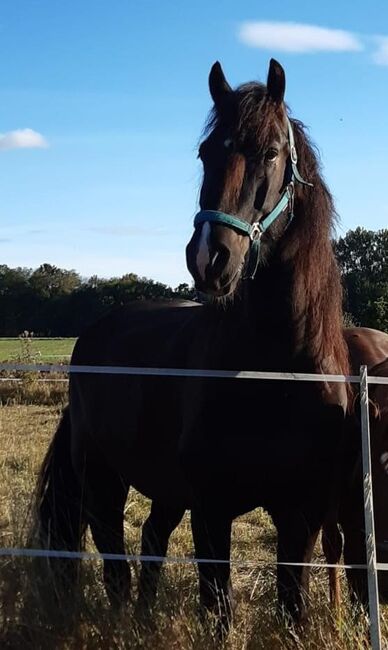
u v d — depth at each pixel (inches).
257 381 115.0
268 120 109.1
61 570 130.9
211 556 118.8
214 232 103.7
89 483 158.6
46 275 1785.2
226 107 111.0
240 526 220.1
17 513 154.9
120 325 163.5
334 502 133.2
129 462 144.3
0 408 398.0
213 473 118.0
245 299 116.9
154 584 133.8
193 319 135.9
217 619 114.5
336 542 151.6
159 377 133.3
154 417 134.4
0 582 126.1
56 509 158.9
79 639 119.0
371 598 106.5
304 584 119.0
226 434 116.1
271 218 111.3
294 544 119.8
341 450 124.0
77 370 111.0
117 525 158.1
